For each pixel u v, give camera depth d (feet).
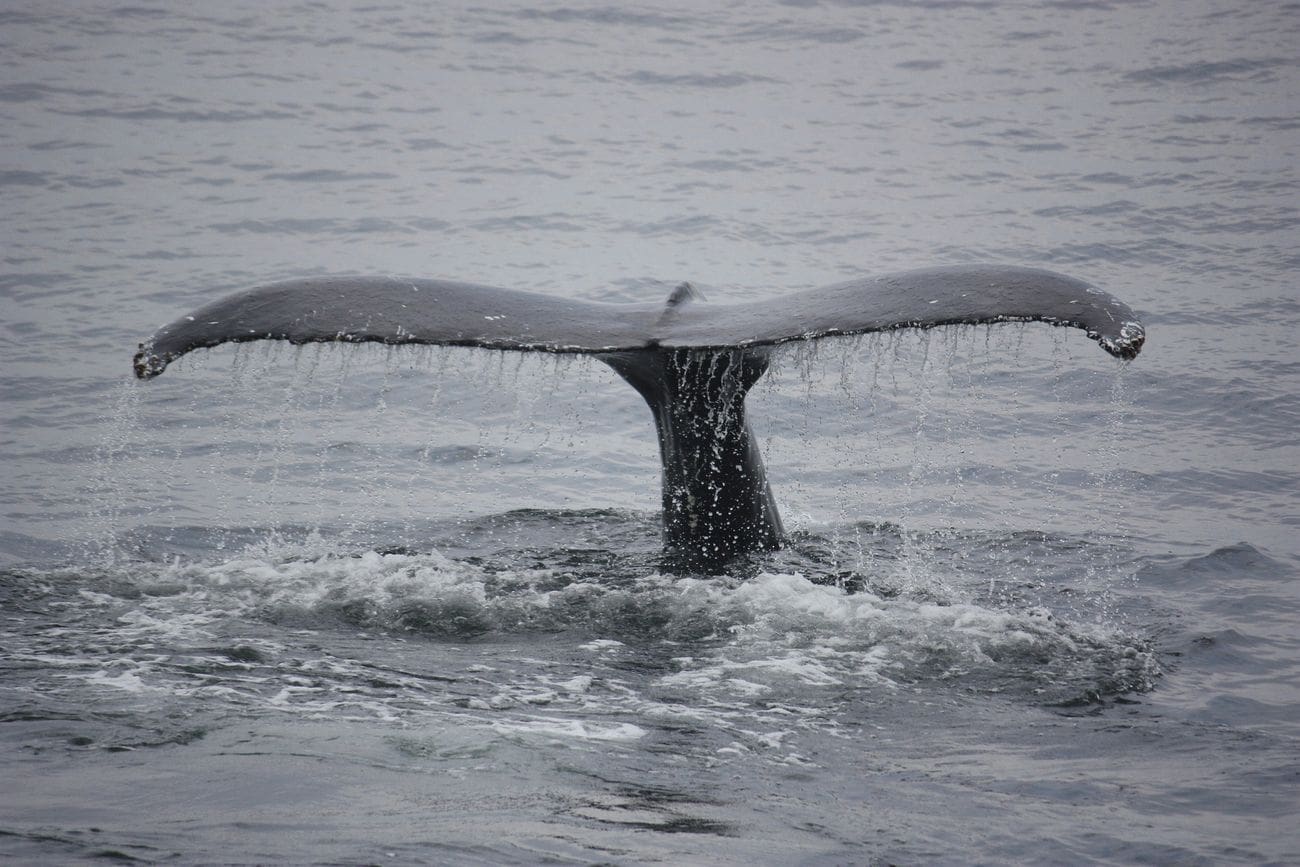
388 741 74.33
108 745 72.33
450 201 287.89
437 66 396.16
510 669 89.61
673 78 390.21
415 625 98.07
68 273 233.35
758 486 112.98
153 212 271.28
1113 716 88.63
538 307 100.83
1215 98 355.77
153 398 181.68
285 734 74.54
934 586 112.27
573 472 161.48
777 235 268.21
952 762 78.89
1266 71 376.89
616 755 75.15
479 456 165.78
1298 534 140.26
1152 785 77.61
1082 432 173.47
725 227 273.54
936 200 287.07
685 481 110.32
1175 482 157.07
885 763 77.87
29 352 196.95
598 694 85.61
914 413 179.73
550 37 428.15
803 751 78.54
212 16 435.53
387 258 250.78
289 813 64.18
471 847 61.16
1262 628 112.37
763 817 68.33
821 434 173.27
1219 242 252.21
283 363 194.39
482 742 75.00
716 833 65.46
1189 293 225.97
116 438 167.73
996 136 333.21
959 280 93.66
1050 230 263.29
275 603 101.81
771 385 108.78
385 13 448.65
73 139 317.42
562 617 100.01
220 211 274.16
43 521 140.26
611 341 96.63
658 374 107.14
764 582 106.42
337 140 328.49
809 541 120.26
